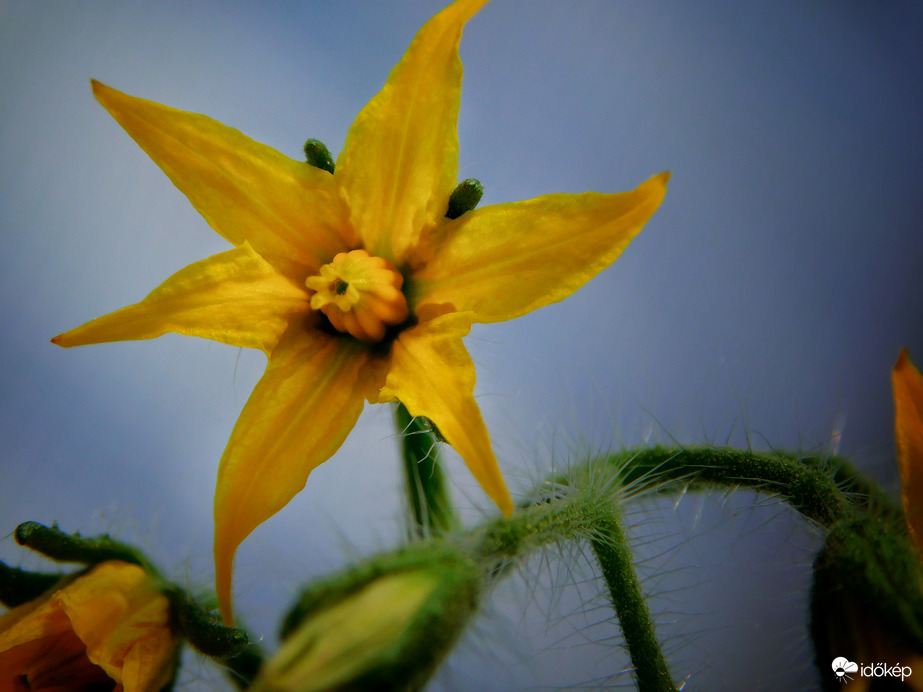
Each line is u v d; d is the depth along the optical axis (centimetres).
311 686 5
